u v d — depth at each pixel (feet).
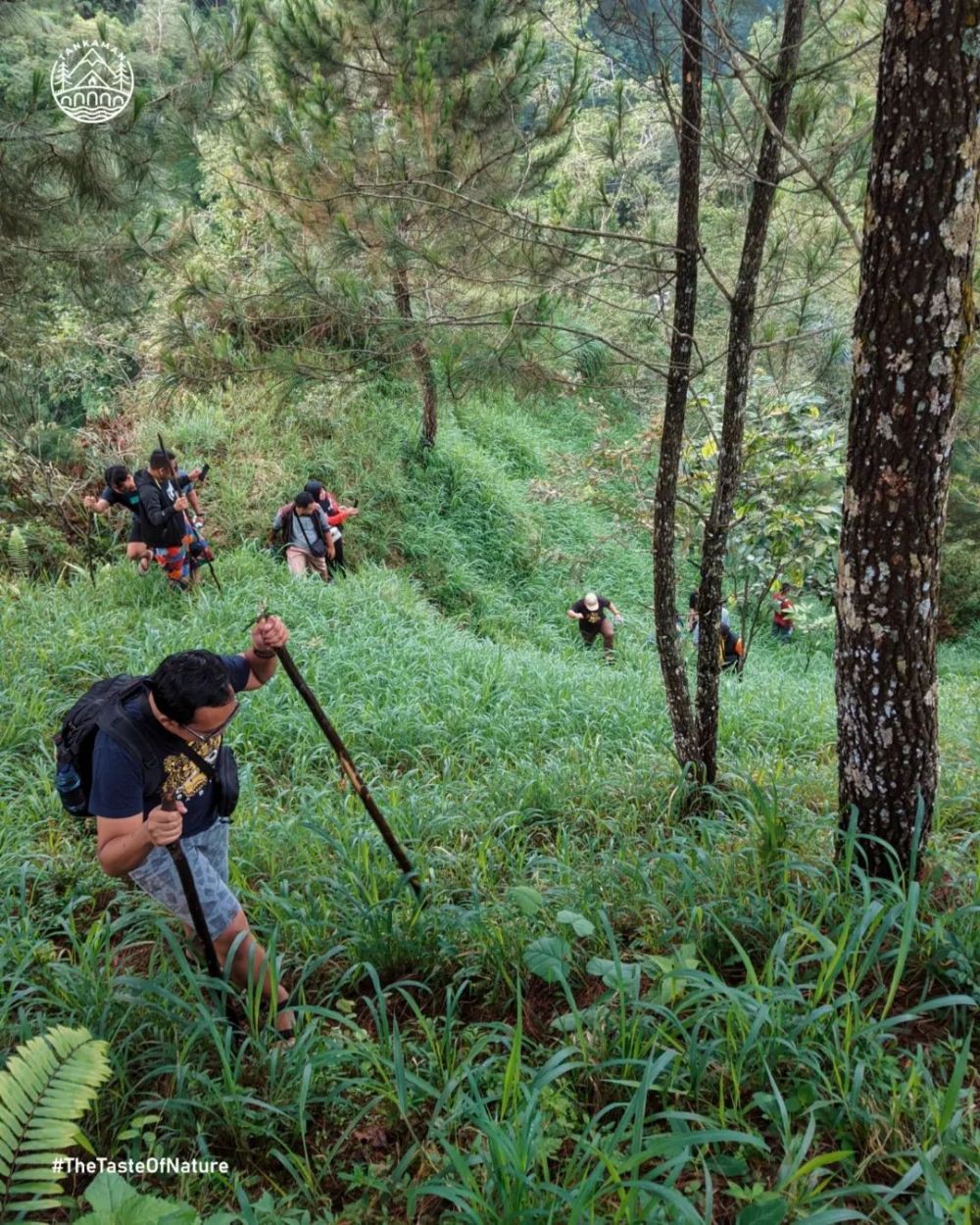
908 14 8.77
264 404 40.42
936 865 11.37
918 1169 7.06
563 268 15.46
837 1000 8.75
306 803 15.34
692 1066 8.57
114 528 34.60
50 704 19.42
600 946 11.27
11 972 10.84
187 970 9.27
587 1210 7.12
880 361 9.61
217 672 8.96
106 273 20.67
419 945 11.15
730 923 11.02
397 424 43.98
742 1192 7.32
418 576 39.22
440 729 20.29
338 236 16.46
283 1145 8.57
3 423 27.71
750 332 13.96
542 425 53.21
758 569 27.96
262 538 36.24
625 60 13.25
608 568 44.98
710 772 15.90
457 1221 7.52
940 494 9.87
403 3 28.32
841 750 11.37
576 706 22.43
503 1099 7.98
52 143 18.69
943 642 46.01
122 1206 6.72
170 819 8.56
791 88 12.55
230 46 18.94
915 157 8.96
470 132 19.38
